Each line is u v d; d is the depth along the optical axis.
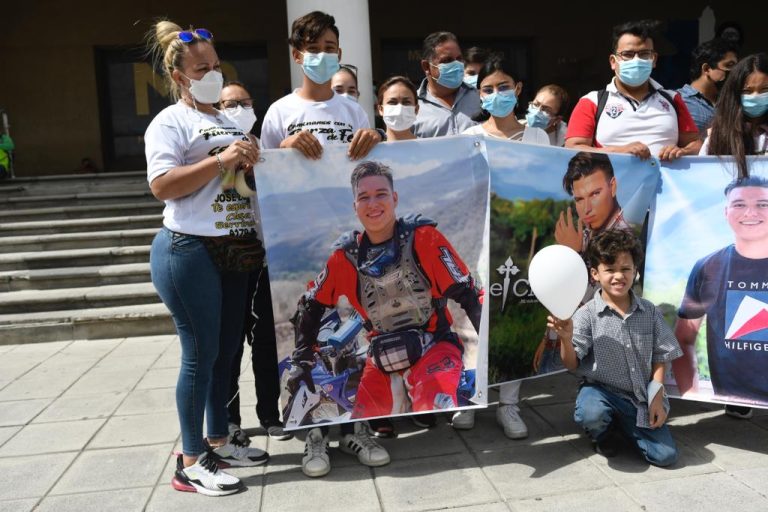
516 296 3.05
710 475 2.60
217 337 2.60
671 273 3.09
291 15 5.96
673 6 11.36
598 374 2.83
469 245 2.86
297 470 2.81
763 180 2.93
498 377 3.05
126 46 10.52
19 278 5.86
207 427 2.84
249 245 2.63
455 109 3.92
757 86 2.88
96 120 10.52
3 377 4.33
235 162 2.44
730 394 2.94
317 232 2.75
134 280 6.03
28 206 7.64
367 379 2.83
